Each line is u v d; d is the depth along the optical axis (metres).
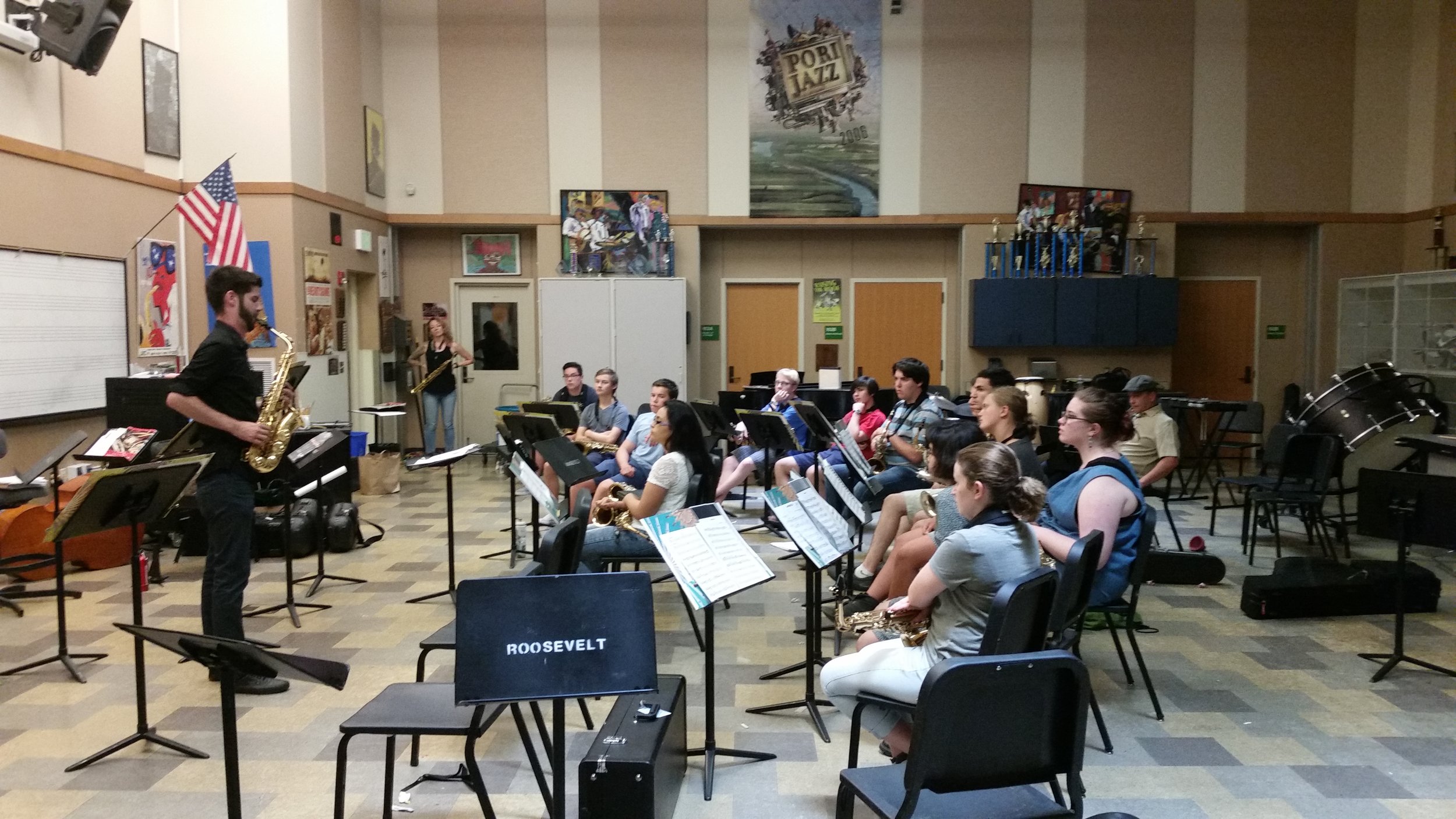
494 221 10.12
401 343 10.20
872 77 9.99
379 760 3.14
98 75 6.78
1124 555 3.46
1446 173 9.45
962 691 1.82
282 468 5.62
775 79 9.99
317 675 1.81
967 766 1.87
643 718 2.66
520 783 2.97
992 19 9.92
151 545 5.74
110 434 5.45
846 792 2.23
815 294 10.51
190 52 7.82
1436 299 8.59
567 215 10.02
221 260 6.84
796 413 6.88
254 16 7.79
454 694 2.35
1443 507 3.70
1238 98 9.92
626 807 2.41
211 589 3.67
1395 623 4.24
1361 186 9.99
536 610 1.98
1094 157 9.98
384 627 4.52
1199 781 2.98
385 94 10.03
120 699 3.66
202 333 8.02
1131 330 9.80
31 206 6.12
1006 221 10.03
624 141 10.06
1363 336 9.59
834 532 3.39
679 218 10.09
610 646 1.99
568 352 9.84
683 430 4.28
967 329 10.12
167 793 2.91
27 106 6.09
